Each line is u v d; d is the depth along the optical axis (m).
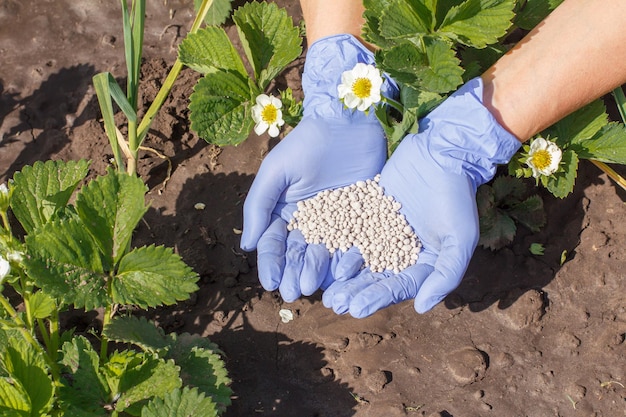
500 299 1.14
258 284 1.14
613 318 1.13
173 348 1.08
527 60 1.07
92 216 1.04
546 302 1.14
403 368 1.11
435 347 1.12
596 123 1.12
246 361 1.11
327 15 1.13
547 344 1.12
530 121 1.08
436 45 1.06
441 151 1.10
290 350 1.12
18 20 1.23
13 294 1.13
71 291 1.02
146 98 1.20
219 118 1.12
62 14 1.24
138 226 1.16
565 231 1.16
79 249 1.03
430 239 1.11
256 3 1.13
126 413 1.06
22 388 1.00
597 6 1.05
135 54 1.10
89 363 1.04
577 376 1.11
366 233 1.12
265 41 1.14
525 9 1.13
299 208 1.13
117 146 1.11
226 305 1.13
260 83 1.14
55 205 1.08
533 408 1.10
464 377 1.11
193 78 1.21
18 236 1.15
